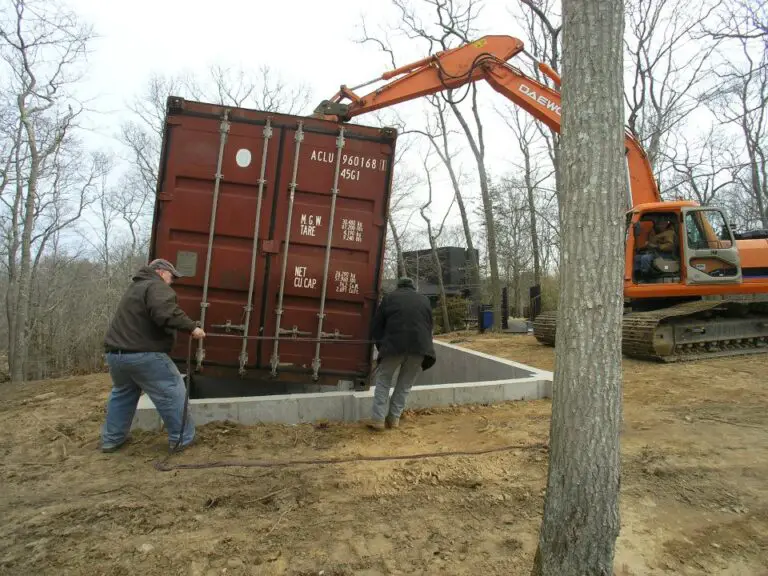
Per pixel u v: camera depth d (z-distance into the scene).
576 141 2.20
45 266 26.31
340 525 3.34
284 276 5.53
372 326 5.39
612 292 2.17
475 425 5.41
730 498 3.70
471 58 9.20
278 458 4.47
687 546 3.12
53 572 2.81
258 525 3.32
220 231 5.49
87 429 5.33
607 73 2.18
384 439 4.99
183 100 5.45
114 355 4.35
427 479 4.05
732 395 6.57
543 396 6.54
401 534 3.24
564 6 2.28
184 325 4.43
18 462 4.46
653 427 5.32
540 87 9.24
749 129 20.47
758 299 9.64
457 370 9.84
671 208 9.37
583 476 2.16
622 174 2.21
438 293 24.27
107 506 3.55
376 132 5.68
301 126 5.57
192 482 3.97
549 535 2.25
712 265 9.31
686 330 9.18
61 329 26.02
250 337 5.25
